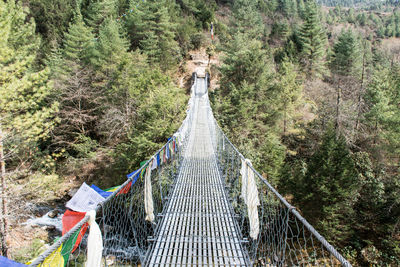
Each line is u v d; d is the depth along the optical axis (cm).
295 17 4128
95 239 198
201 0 3862
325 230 900
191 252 359
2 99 642
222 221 456
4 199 669
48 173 1162
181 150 876
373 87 1449
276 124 1542
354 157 1173
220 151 809
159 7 2481
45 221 1010
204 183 655
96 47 1672
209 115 1439
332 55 2506
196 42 3156
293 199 1086
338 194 902
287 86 1588
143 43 2217
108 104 1413
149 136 1096
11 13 975
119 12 2683
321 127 1455
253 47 1728
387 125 1240
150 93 1235
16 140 787
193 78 2527
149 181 393
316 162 1011
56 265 161
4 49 673
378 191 968
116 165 1237
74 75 1461
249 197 352
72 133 1484
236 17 2952
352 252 886
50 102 1375
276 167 1208
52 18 2223
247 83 1580
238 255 355
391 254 838
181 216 475
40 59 1784
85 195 677
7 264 141
